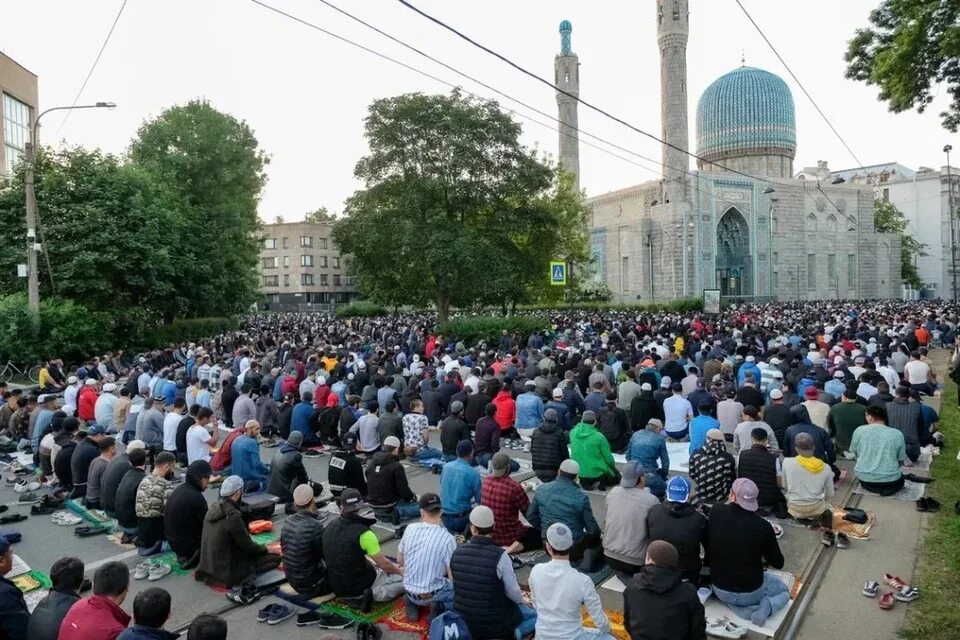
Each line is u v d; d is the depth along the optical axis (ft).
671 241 208.23
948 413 50.37
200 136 128.98
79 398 53.01
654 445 31.58
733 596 20.48
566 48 245.24
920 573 23.81
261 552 24.35
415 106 104.37
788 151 237.66
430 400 49.80
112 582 16.71
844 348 66.59
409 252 103.91
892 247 249.75
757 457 28.84
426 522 21.07
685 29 207.41
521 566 24.56
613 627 20.11
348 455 31.83
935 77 47.11
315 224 303.68
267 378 58.49
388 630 20.36
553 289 151.33
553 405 42.42
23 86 144.36
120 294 100.94
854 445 33.35
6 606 17.75
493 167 108.58
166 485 27.35
